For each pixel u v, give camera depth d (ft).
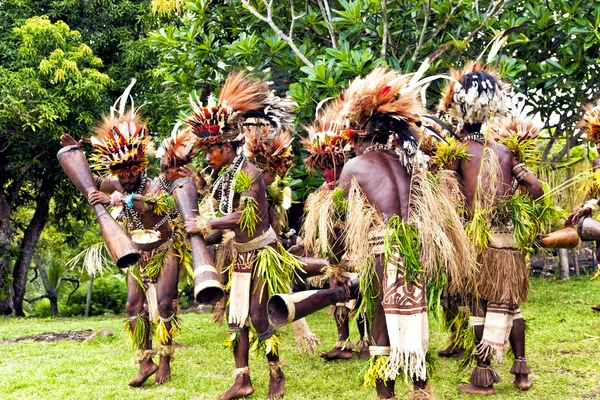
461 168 12.39
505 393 12.12
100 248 14.48
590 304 21.79
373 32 21.89
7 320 34.81
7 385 13.42
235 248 12.57
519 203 11.95
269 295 12.14
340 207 10.21
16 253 41.06
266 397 12.52
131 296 13.58
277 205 14.14
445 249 9.77
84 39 39.52
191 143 13.26
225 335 19.44
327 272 10.78
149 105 36.35
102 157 12.98
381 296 9.84
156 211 12.97
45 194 42.42
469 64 13.08
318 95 20.53
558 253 30.50
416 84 10.37
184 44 23.43
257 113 12.60
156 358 15.65
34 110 33.50
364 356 15.43
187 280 14.42
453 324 12.96
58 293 55.57
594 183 15.85
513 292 11.82
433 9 21.16
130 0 41.06
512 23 21.97
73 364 15.57
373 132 10.37
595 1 22.35
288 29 23.35
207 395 12.73
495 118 12.58
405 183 10.07
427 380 10.00
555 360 14.35
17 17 38.01
